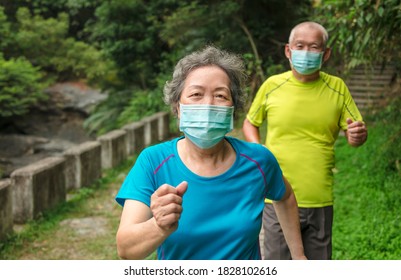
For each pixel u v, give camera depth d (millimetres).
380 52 5918
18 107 15984
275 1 14477
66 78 20406
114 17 15742
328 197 3477
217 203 1982
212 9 14414
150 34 15805
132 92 16812
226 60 2053
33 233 6566
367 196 6902
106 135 10680
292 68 3541
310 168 3428
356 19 5402
